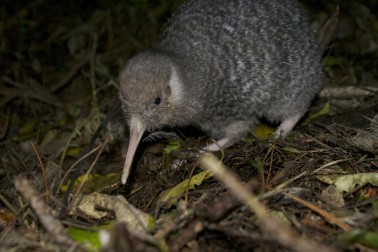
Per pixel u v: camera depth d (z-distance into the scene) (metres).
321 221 0.36
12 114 0.73
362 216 0.34
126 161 0.48
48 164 0.55
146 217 0.37
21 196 0.46
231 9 0.54
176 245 0.32
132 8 0.86
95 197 0.40
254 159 0.47
